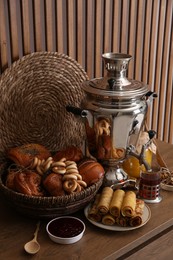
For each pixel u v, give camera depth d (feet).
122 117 3.76
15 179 3.46
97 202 3.60
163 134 6.38
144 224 3.45
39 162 3.70
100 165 3.75
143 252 3.51
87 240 3.28
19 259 3.05
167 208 3.77
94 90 3.73
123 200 3.52
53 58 4.15
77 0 4.30
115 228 3.38
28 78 4.05
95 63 4.81
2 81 3.89
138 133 3.98
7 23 3.96
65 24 4.42
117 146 3.94
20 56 4.20
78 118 4.49
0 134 4.04
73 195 3.33
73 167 3.58
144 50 5.37
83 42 4.66
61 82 4.28
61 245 3.20
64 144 4.54
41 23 4.22
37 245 3.19
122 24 4.92
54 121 4.39
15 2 3.83
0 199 3.87
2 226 3.44
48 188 3.47
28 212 3.40
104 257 3.09
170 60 5.87
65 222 3.39
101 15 4.68
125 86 3.80
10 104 4.01
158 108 6.07
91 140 4.01
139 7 5.02
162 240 3.67
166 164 4.63
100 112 3.74
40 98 4.21
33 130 4.28
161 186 4.11
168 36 5.64
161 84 5.90
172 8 5.54
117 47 5.05
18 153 3.85
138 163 4.21
